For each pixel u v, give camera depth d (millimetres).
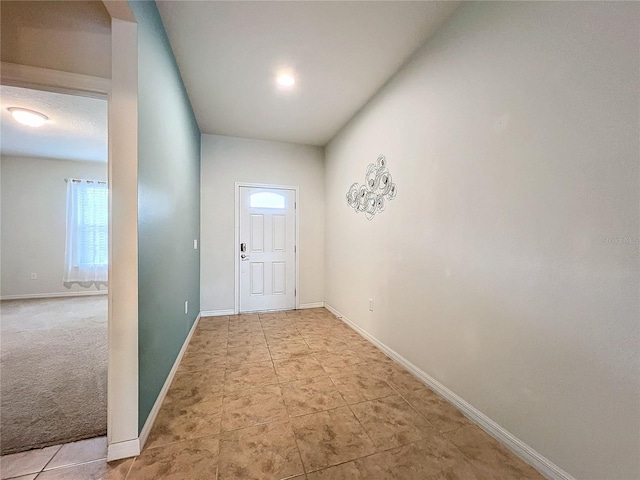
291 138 3924
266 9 1696
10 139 3928
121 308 1298
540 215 1267
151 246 1550
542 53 1250
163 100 1812
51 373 2102
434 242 1939
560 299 1192
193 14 1725
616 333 1021
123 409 1302
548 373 1237
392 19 1786
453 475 1232
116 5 1211
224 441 1417
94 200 5117
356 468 1263
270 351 2590
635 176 964
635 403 976
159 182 1722
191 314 3002
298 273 4160
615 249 1019
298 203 4148
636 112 959
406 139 2244
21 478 1178
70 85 1333
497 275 1476
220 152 3812
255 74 2389
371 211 2812
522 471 1260
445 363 1838
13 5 1288
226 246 3844
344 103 2908
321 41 1986
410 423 1579
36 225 4840
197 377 2094
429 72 1966
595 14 1066
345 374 2152
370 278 2842
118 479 1188
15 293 4734
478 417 1575
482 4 1543
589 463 1096
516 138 1370
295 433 1483
